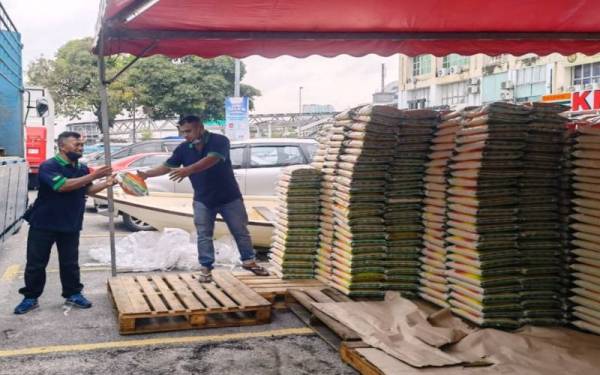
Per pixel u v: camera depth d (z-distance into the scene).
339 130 6.88
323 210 7.18
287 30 7.27
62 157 6.48
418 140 6.43
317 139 7.73
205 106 36.00
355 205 6.42
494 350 4.94
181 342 5.71
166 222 10.58
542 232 5.71
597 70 21.19
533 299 5.70
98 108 35.94
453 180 5.95
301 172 7.20
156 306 6.06
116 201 11.08
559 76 22.45
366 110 6.41
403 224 6.50
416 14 6.86
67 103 36.34
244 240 7.56
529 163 5.72
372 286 6.46
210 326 6.10
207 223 7.23
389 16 6.87
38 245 6.56
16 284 7.94
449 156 6.06
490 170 5.62
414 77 32.28
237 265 9.03
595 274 5.39
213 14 6.36
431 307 6.20
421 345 4.95
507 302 5.61
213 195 7.25
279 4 6.13
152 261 8.93
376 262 6.49
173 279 7.30
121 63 34.62
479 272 5.59
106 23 6.08
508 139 5.64
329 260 6.98
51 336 5.84
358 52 7.97
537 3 6.59
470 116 5.84
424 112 6.41
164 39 6.93
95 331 5.99
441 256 6.13
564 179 5.77
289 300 6.81
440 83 29.94
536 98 23.78
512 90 24.72
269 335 5.92
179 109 35.19
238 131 22.91
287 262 7.30
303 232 7.26
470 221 5.68
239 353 5.44
